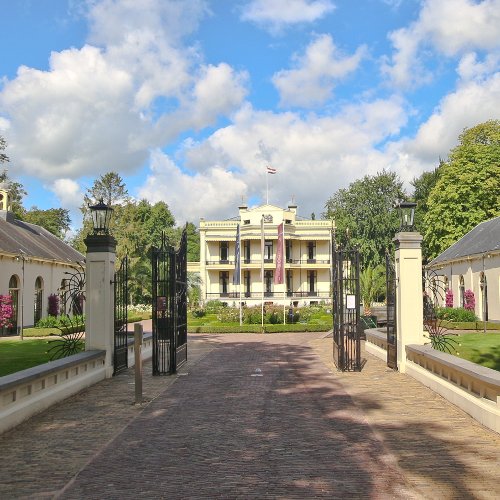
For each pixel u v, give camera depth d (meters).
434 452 6.75
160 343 16.19
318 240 61.84
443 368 10.73
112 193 70.75
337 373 14.25
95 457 6.71
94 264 13.53
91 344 13.40
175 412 9.39
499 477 5.79
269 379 13.30
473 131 46.91
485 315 34.00
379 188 64.06
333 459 6.52
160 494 5.39
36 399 9.19
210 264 61.69
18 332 30.11
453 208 44.16
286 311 39.84
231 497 5.28
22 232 37.09
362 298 33.09
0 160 45.69
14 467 6.34
